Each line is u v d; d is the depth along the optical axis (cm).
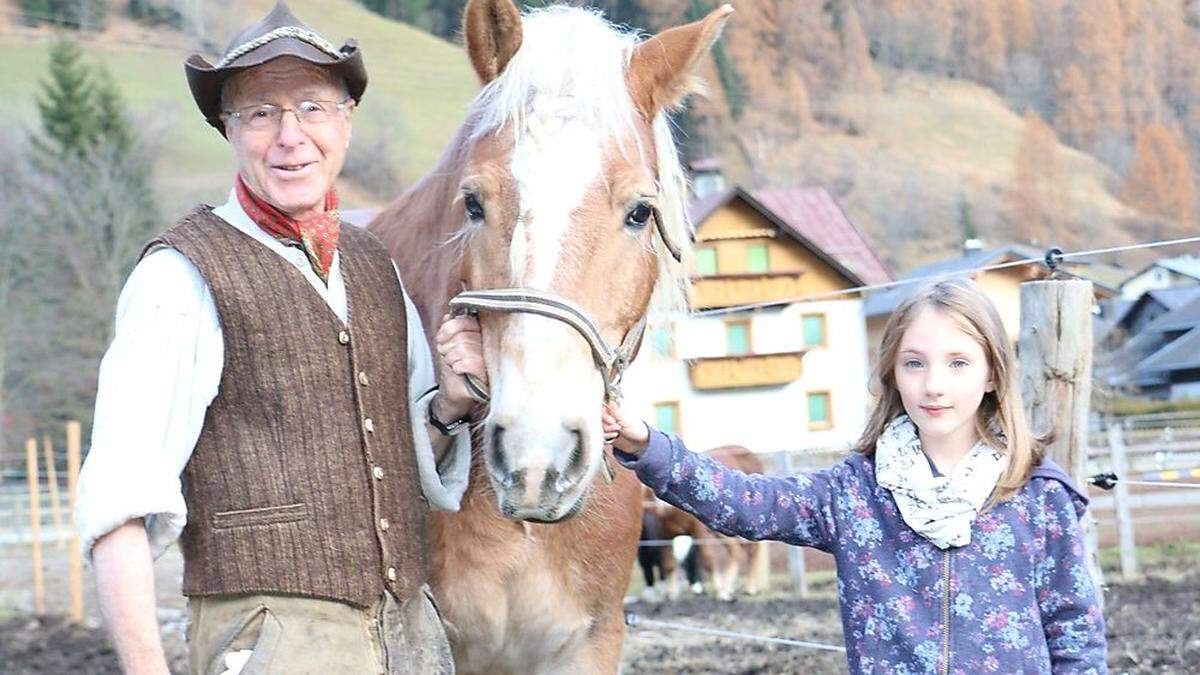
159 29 4856
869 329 2402
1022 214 4309
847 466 239
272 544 205
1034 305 328
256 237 216
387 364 225
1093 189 4534
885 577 227
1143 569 928
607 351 225
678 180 267
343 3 5150
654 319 268
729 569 1040
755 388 1812
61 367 2806
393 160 4134
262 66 218
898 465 229
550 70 232
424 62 4850
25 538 1536
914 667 222
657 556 1045
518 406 209
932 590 223
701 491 237
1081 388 325
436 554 271
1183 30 4988
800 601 949
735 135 4534
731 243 2052
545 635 283
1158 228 4247
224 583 204
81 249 2984
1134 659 548
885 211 4341
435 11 5231
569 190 222
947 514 222
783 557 1301
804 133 4638
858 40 5072
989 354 226
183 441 203
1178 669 523
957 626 221
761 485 239
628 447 239
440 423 243
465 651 283
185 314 204
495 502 267
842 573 233
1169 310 2928
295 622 205
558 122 227
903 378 230
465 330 230
